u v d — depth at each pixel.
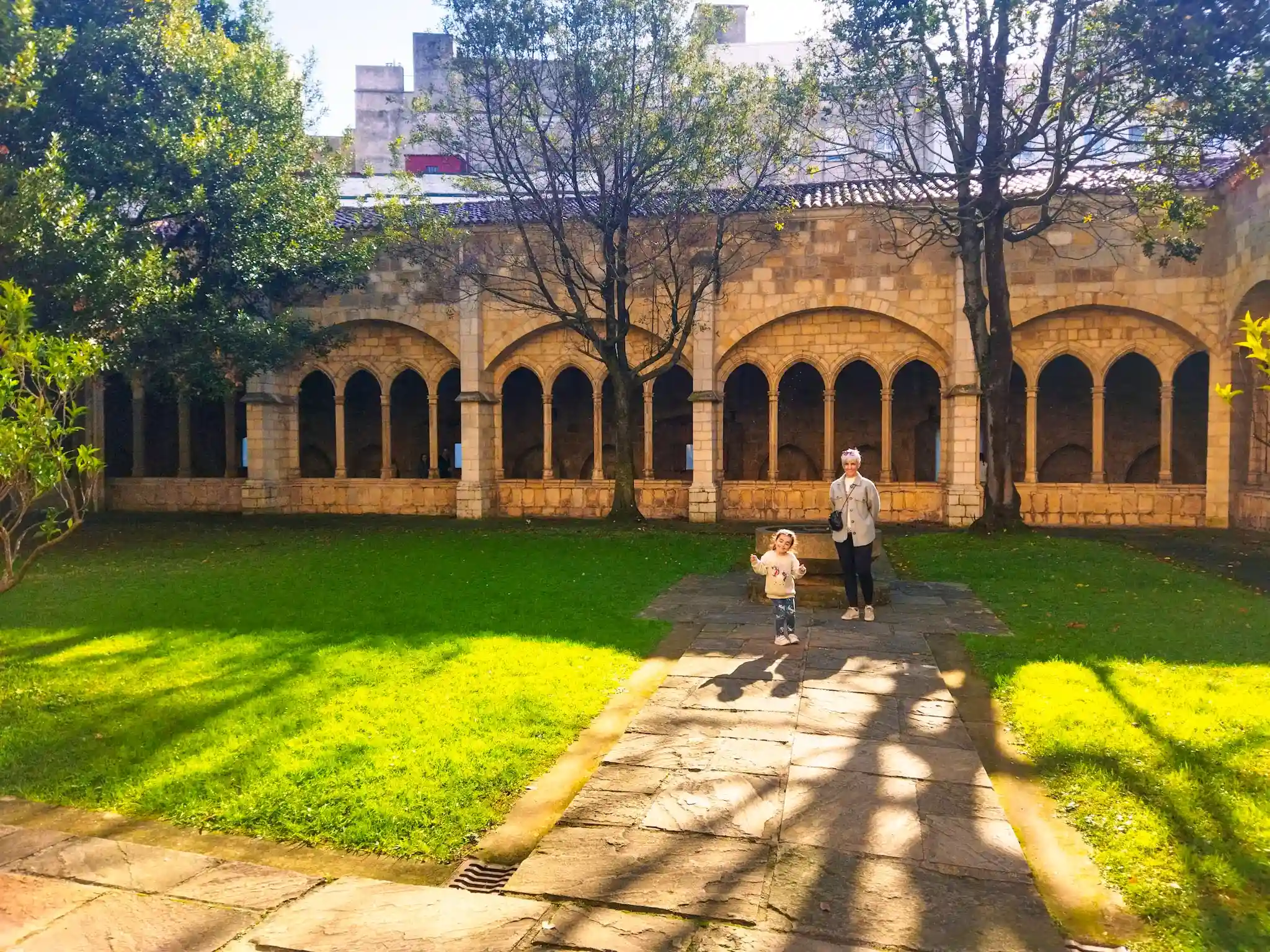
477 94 16.64
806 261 19.52
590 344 20.94
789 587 7.74
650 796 4.41
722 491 20.17
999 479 15.43
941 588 10.86
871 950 3.06
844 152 24.77
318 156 21.16
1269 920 3.22
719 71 16.48
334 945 3.14
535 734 5.34
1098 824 4.07
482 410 20.86
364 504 22.06
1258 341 3.99
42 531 6.21
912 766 4.82
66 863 3.79
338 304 21.70
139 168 14.80
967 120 14.86
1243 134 12.81
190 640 7.88
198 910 3.40
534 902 3.42
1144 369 22.86
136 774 4.77
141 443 22.89
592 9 15.77
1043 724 5.40
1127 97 13.46
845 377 24.52
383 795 4.39
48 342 6.02
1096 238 17.97
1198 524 18.36
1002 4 13.07
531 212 18.17
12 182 12.61
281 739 5.22
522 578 11.41
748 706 5.94
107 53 15.26
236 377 20.52
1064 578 11.26
